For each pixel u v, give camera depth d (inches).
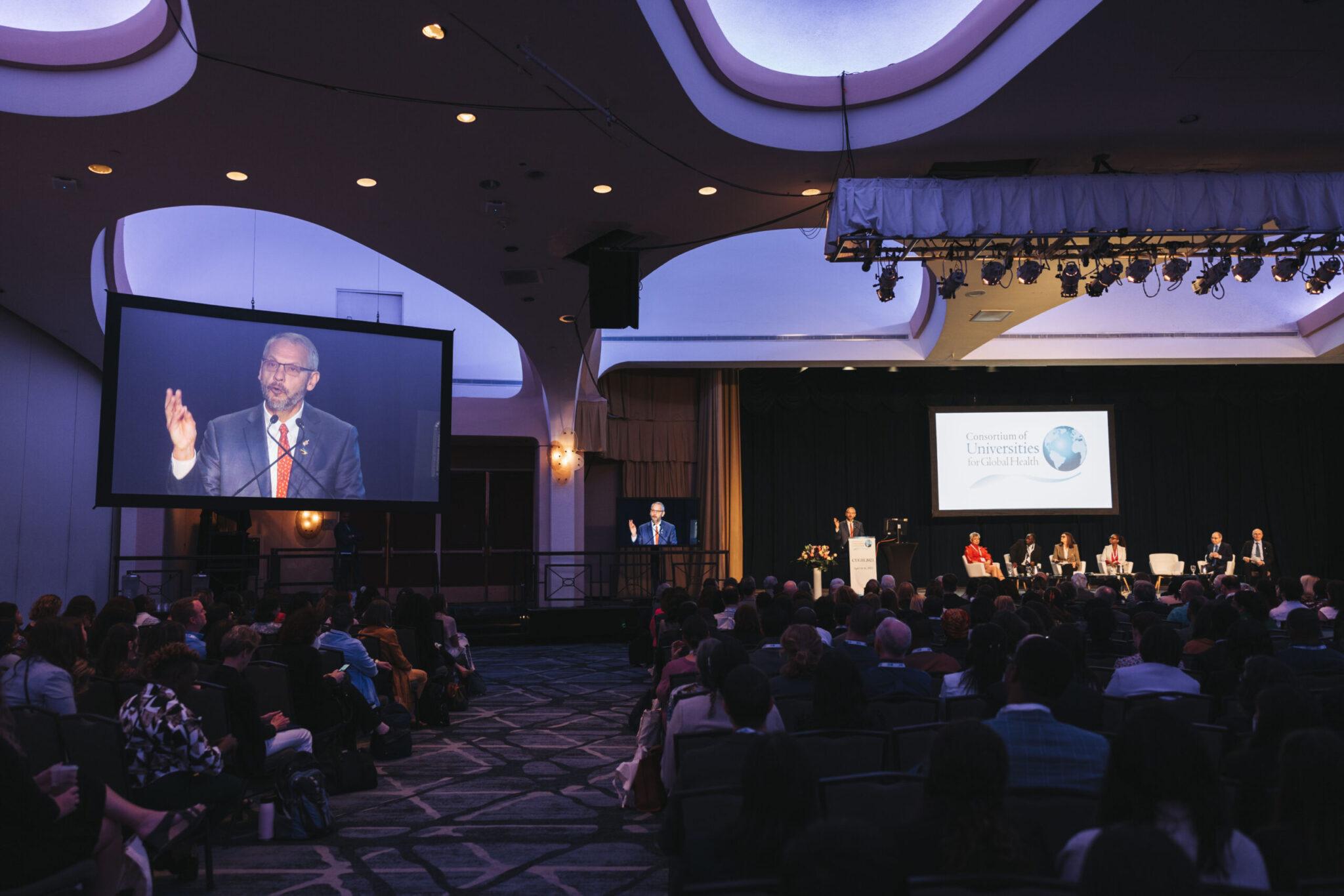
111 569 606.9
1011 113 302.5
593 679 434.6
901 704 160.4
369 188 358.3
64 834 108.0
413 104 293.0
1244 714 146.4
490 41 258.8
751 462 793.6
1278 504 802.2
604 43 259.9
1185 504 800.9
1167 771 72.4
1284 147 332.2
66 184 342.6
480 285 473.1
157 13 276.2
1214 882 69.1
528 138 317.1
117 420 425.4
